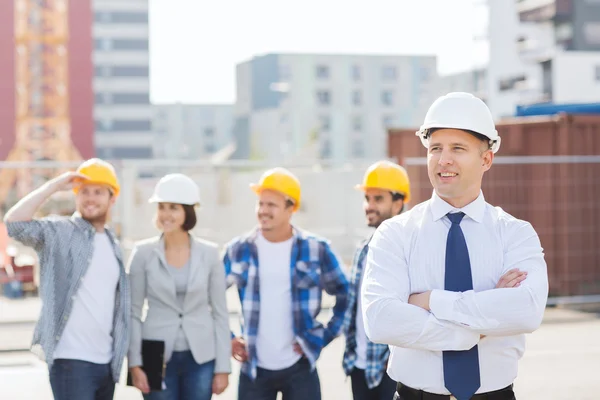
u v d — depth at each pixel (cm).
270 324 565
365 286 332
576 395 825
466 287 322
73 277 520
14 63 8581
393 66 10869
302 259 569
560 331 1172
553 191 1413
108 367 527
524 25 7394
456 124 316
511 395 327
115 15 10600
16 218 517
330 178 2266
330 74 10762
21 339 1111
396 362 334
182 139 12750
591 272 1420
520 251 326
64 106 7119
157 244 557
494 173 1423
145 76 10638
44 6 7450
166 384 548
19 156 6900
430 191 1409
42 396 823
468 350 320
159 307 552
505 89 7594
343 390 841
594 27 6919
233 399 806
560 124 1414
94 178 532
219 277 562
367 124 10812
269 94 10800
